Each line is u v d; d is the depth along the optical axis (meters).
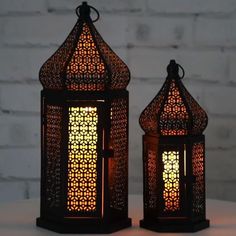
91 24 1.41
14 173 1.87
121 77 1.42
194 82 1.85
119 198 1.44
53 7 1.84
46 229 1.42
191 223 1.41
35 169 1.87
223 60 1.85
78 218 1.39
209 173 1.87
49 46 1.85
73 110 1.38
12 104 1.86
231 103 1.86
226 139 1.86
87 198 1.39
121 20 1.84
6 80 1.85
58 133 1.39
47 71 1.41
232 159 1.87
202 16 1.85
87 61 1.38
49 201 1.43
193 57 1.85
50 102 1.40
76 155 1.39
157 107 1.41
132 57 1.84
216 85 1.85
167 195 1.41
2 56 1.85
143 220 1.44
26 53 1.85
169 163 1.41
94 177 1.39
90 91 1.37
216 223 1.47
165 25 1.84
